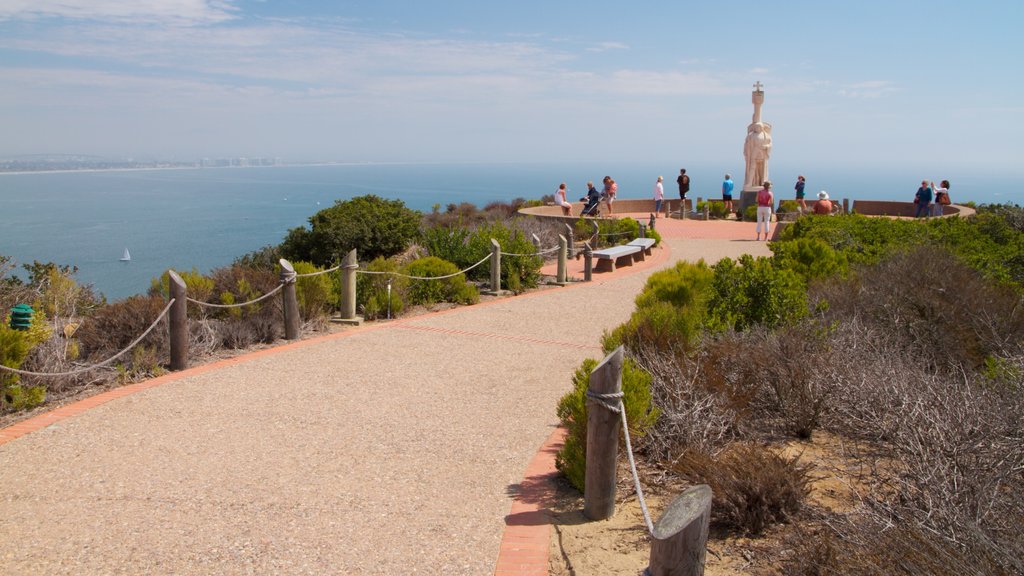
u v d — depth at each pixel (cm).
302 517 471
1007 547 344
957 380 644
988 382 635
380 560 417
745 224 3022
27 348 711
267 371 846
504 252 1573
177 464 560
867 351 742
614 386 467
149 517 467
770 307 875
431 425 664
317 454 588
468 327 1134
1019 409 511
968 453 453
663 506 495
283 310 1020
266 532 449
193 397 738
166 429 641
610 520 476
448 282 1380
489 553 429
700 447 550
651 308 837
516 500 507
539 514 484
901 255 1144
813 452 585
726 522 467
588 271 1670
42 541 431
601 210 3225
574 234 2406
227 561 411
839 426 631
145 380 800
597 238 2216
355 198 2266
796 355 664
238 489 514
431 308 1312
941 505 386
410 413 699
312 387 782
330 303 1202
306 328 1074
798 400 630
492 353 959
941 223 1775
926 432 486
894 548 355
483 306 1337
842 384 627
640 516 483
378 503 496
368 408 712
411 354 945
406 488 523
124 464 558
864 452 574
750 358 694
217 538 439
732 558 421
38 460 564
